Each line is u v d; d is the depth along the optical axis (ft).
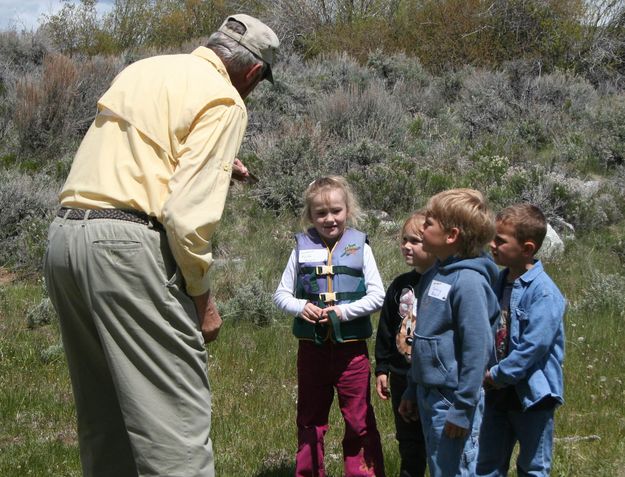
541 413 11.51
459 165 42.68
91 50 83.35
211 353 20.76
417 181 38.83
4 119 46.68
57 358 20.27
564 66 67.05
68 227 9.73
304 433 13.00
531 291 11.64
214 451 14.88
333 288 13.07
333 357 12.96
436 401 10.66
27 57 67.62
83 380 10.64
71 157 41.27
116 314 9.52
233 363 20.16
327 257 13.23
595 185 40.14
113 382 10.03
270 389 18.48
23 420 16.51
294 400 17.74
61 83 44.60
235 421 16.30
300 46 82.33
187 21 94.58
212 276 27.63
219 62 10.67
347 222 13.67
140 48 75.20
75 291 9.86
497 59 68.08
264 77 11.27
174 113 9.86
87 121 45.75
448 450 10.55
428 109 54.70
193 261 9.44
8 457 14.48
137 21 92.63
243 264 28.84
